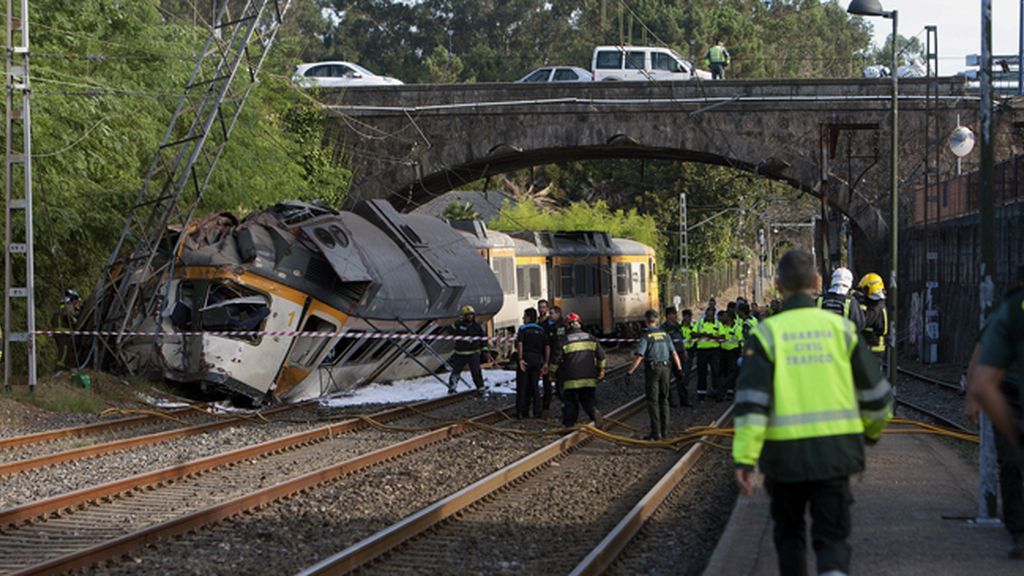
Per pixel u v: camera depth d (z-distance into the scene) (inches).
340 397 1392.7
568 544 597.3
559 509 690.8
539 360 1195.9
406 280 1455.5
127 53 1733.5
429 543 587.8
